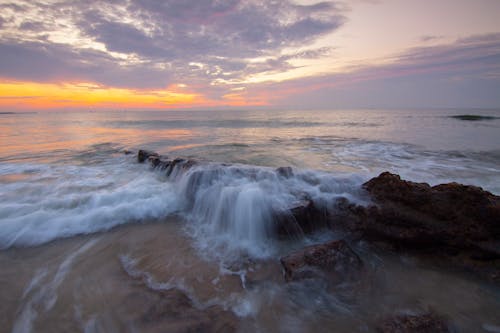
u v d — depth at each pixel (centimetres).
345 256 377
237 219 504
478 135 1919
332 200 528
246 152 1340
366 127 2847
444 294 326
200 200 593
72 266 377
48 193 668
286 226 477
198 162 808
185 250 433
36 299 306
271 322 279
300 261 360
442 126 2791
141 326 268
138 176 868
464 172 895
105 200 607
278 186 604
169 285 338
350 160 1112
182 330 262
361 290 330
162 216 575
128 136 2064
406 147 1445
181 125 3297
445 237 405
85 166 1017
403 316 283
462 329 271
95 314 284
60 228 483
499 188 731
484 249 376
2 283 333
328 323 279
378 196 503
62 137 1962
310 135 2133
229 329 266
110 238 469
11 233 454
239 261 403
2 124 3509
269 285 341
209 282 347
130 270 371
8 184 747
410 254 420
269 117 5406
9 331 262
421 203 445
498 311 298
